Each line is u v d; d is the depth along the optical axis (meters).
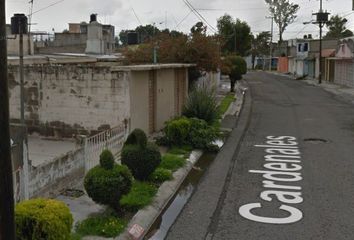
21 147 7.90
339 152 13.53
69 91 14.63
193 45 21.94
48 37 39.31
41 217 5.10
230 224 7.77
